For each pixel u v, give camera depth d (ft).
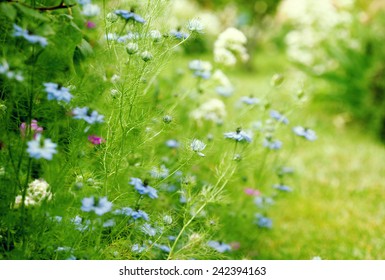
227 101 8.91
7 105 5.20
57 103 5.14
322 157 9.25
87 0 5.05
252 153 6.27
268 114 6.77
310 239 6.59
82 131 5.17
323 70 13.20
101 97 5.43
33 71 4.88
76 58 5.13
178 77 7.45
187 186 5.46
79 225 5.12
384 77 10.84
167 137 6.53
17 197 5.14
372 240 6.58
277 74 6.50
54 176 5.12
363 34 12.00
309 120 10.16
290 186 7.50
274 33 25.14
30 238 5.07
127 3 5.56
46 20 4.82
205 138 6.15
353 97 11.44
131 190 5.38
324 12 13.61
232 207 6.43
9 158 5.04
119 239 5.40
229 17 22.50
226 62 6.58
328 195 7.67
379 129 10.96
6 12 4.73
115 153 5.28
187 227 5.69
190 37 5.54
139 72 5.34
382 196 7.73
